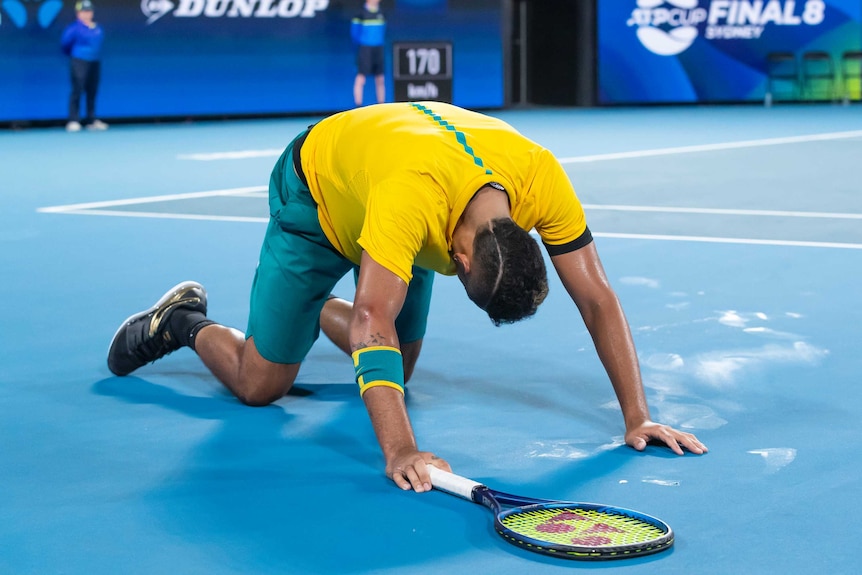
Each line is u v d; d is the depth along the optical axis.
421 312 5.38
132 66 24.31
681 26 27.98
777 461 4.46
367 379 4.14
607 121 24.56
